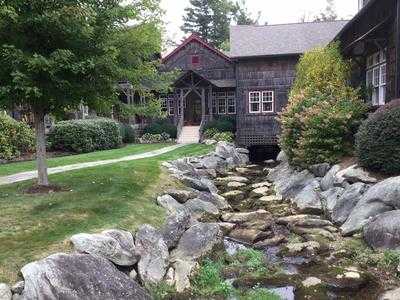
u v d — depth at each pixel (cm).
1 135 1672
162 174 1292
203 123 2930
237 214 1102
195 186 1299
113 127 2334
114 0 918
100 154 1888
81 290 580
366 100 1680
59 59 810
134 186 1087
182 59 3095
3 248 655
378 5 1462
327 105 1391
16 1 800
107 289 602
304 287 685
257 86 2722
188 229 880
